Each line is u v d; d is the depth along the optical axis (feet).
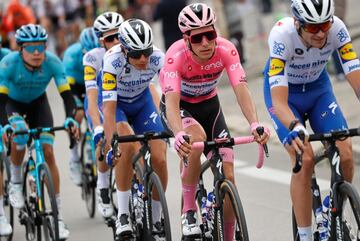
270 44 46.47
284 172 78.38
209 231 49.39
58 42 184.34
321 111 49.11
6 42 113.60
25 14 111.86
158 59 54.60
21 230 68.39
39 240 60.39
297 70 47.75
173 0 122.11
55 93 148.56
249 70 132.26
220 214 46.50
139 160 53.42
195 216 50.70
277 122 48.03
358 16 151.94
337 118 48.49
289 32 45.88
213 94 51.52
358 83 46.01
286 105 45.34
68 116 61.41
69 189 81.82
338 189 43.50
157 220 52.08
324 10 42.34
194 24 45.50
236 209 44.52
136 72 54.24
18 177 64.28
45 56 62.85
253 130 45.34
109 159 49.44
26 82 63.05
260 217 64.69
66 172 88.89
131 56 50.08
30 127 65.98
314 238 47.24
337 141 46.09
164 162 53.72
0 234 61.00
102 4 151.84
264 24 171.63
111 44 61.16
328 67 117.60
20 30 60.34
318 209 47.26
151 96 57.67
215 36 46.09
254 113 46.91
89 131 74.13
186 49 48.08
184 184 50.31
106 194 63.31
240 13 141.08
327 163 77.20
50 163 60.90
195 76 49.01
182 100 51.11
